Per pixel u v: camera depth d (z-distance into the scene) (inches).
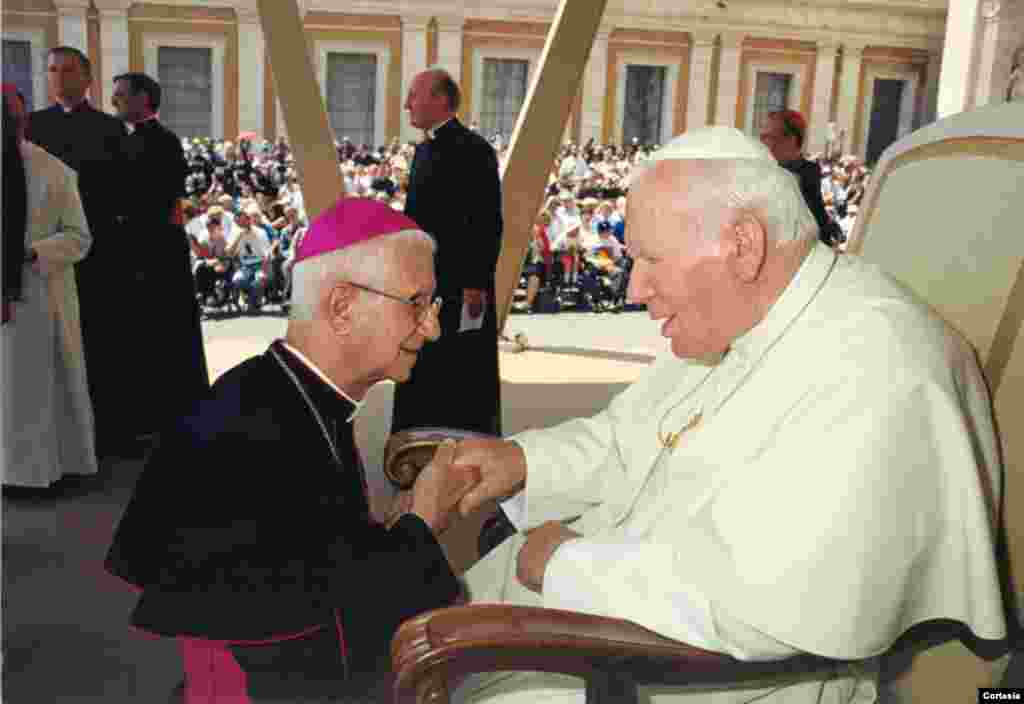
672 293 60.5
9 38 821.2
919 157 74.7
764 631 52.5
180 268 172.1
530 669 51.9
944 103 194.5
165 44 858.8
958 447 54.4
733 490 56.7
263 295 364.2
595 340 309.7
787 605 52.2
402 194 501.4
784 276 60.7
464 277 160.6
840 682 60.4
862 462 53.2
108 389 164.1
